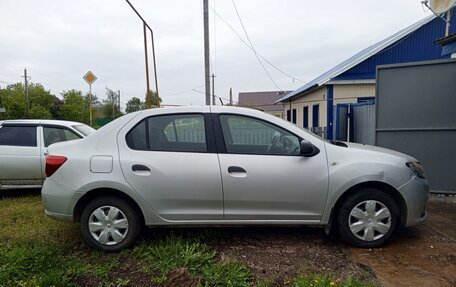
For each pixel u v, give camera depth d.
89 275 2.96
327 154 3.42
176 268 2.90
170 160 3.38
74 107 44.00
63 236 3.89
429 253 3.30
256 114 3.56
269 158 3.39
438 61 5.37
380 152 3.57
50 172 3.43
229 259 3.17
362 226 3.42
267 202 3.38
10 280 2.80
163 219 3.41
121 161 3.36
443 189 5.48
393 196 3.52
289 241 3.67
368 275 2.88
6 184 5.73
